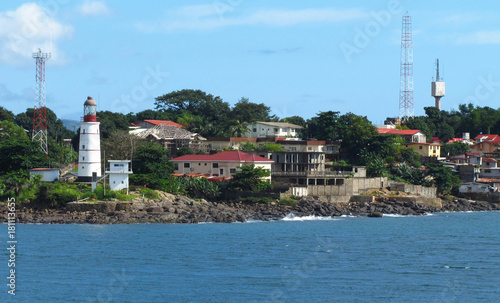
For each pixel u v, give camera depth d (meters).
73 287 115.38
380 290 115.12
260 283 118.38
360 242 155.50
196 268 127.44
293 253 141.12
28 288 114.75
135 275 122.56
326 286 117.06
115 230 163.50
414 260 137.50
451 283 120.06
